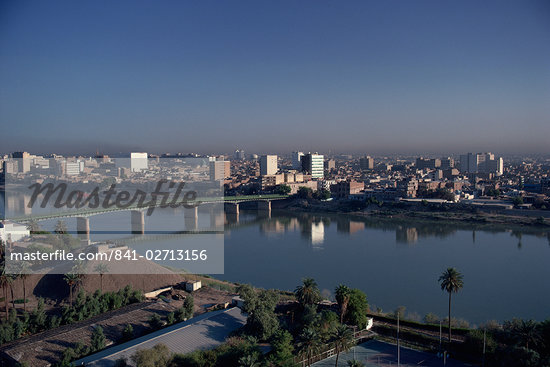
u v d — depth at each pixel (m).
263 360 92.12
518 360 91.31
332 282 179.38
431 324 124.19
